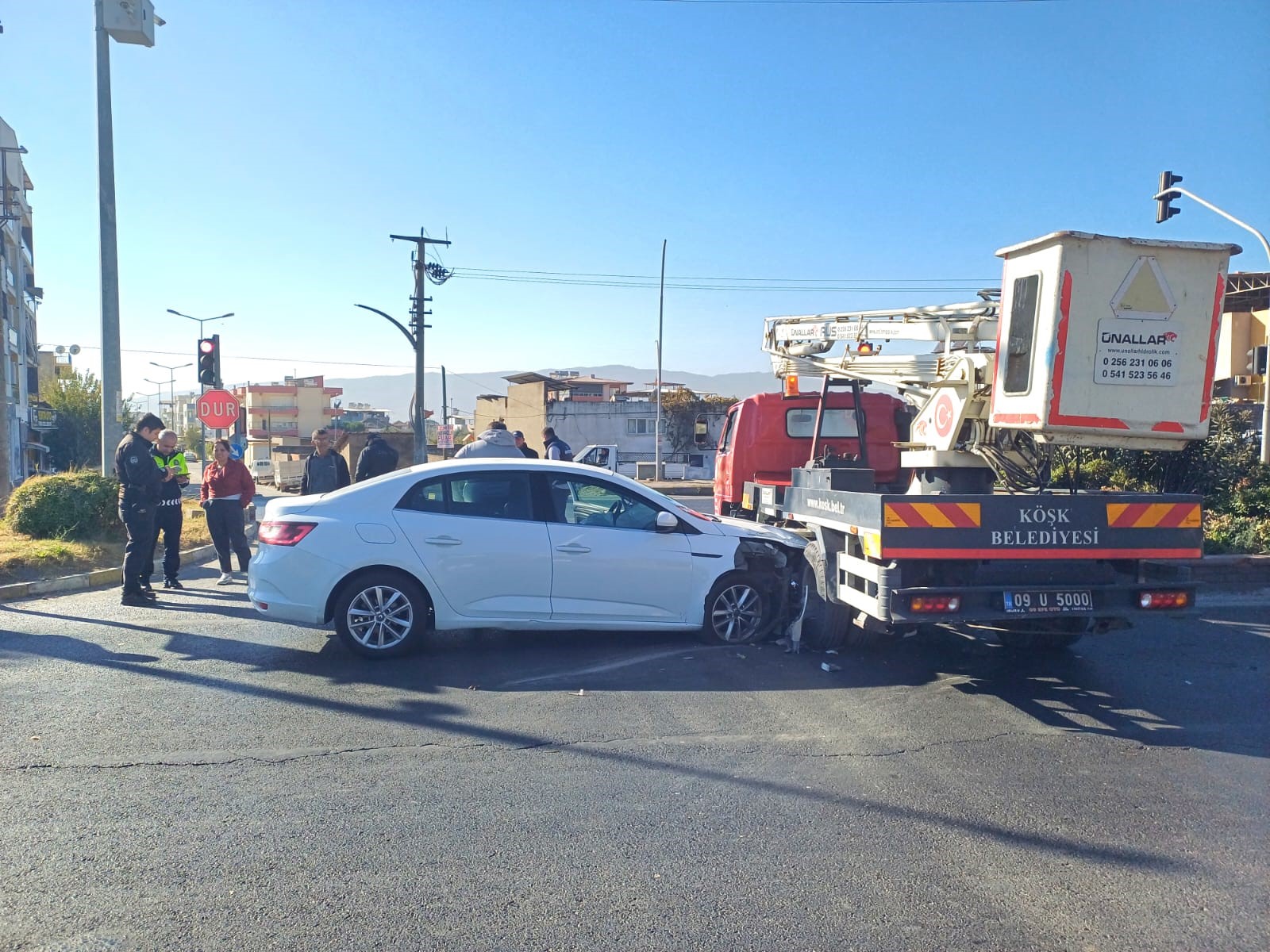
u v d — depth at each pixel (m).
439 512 7.28
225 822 4.30
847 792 4.77
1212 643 8.16
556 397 58.66
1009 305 6.44
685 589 7.55
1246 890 3.83
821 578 7.32
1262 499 12.48
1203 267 6.07
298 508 7.24
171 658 7.18
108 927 3.43
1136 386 6.07
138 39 13.29
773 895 3.73
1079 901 3.72
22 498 12.52
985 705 6.27
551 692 6.40
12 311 43.94
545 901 3.65
